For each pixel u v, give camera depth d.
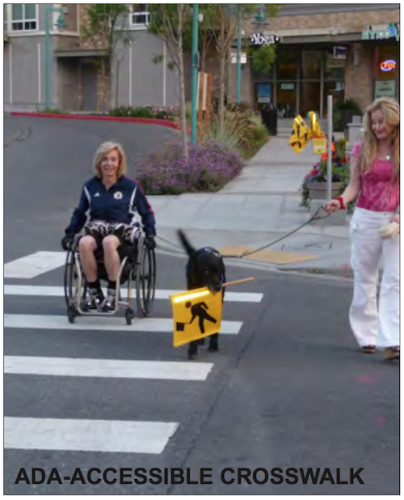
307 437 5.41
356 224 7.15
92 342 7.73
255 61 32.62
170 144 20.41
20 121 33.88
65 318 8.65
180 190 17.44
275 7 29.19
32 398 6.14
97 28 40.16
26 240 13.23
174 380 6.60
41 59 46.41
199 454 5.11
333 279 10.73
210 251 7.28
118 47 42.75
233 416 5.79
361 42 33.88
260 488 4.64
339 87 35.41
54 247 12.70
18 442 5.28
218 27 27.42
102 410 5.89
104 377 6.67
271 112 31.06
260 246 12.43
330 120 13.80
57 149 24.27
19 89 47.47
